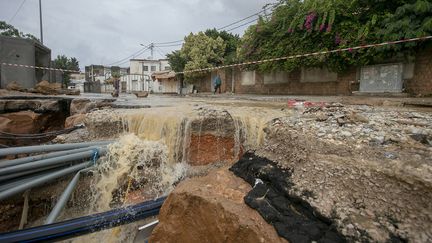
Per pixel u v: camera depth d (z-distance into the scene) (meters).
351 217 1.90
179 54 25.70
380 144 2.64
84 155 3.71
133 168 3.90
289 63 12.11
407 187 1.95
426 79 8.36
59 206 3.26
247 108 5.39
